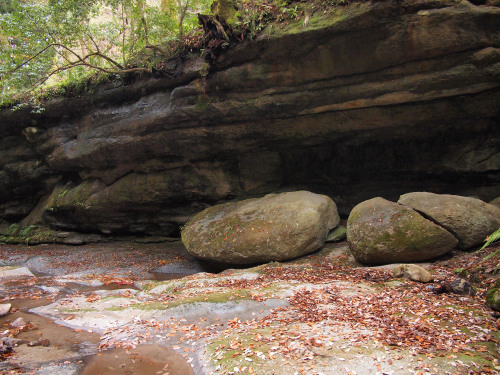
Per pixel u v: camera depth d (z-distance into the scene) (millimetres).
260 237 9508
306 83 9719
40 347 5195
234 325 5602
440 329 4766
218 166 13016
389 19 8031
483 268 6766
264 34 9539
